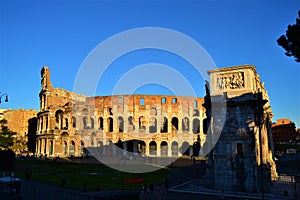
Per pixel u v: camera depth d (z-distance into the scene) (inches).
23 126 6067.9
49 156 4099.4
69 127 4375.0
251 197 1353.3
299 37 978.7
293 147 4485.7
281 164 2704.2
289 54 1061.8
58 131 4347.9
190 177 2073.1
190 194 1475.1
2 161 2310.5
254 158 1476.4
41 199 1369.3
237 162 1525.6
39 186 1777.8
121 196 1002.1
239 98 1565.0
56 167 2947.8
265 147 1622.8
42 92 4896.7
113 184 1850.4
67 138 4313.5
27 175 2135.8
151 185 1603.1
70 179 2100.1
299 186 1609.3
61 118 4653.1
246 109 1542.8
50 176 2274.9
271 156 1985.7
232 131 1568.7
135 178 2066.9
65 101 5078.7
